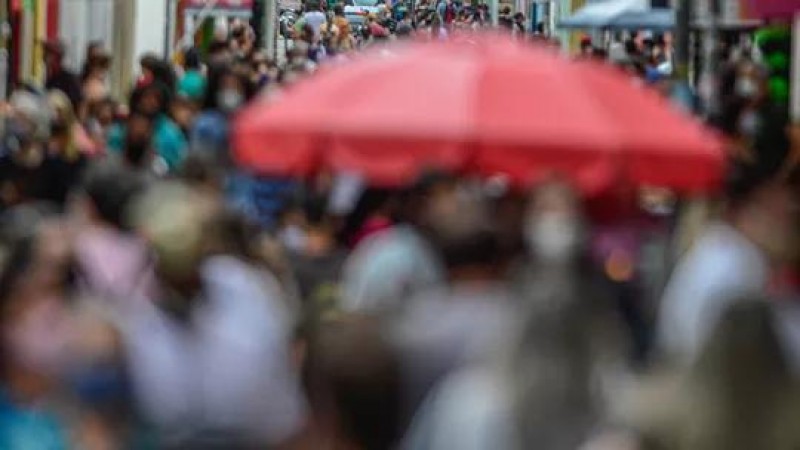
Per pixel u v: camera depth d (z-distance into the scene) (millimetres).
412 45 22703
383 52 23328
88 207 18984
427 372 14867
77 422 15141
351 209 21531
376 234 20297
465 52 21953
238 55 44281
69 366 15156
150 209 16969
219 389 16062
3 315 14820
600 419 12070
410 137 20844
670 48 48781
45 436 14617
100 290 17656
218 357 16062
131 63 54844
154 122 29719
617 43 57031
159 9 56188
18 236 15258
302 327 16281
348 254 20406
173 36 57062
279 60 81250
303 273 20062
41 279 15062
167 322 16000
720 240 17172
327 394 12906
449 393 12773
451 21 121688
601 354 12133
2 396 14633
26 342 14750
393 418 12805
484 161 20766
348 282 19062
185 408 15961
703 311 16219
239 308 16234
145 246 17391
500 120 20828
